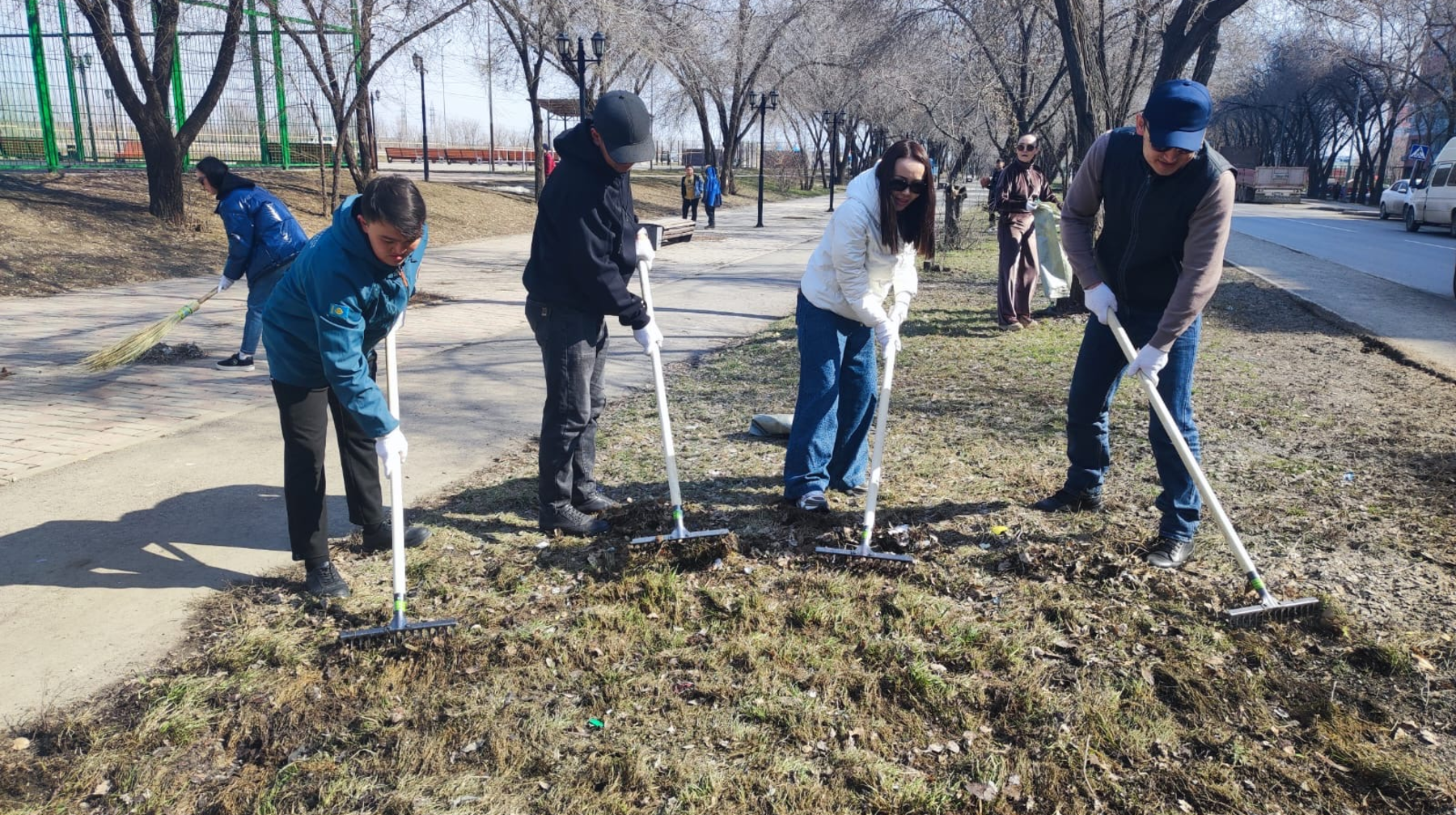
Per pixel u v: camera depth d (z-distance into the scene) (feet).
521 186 98.99
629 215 12.56
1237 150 162.50
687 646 10.19
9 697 9.18
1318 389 21.65
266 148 68.59
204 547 12.62
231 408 19.56
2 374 22.08
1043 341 27.84
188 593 11.35
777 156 186.19
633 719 8.87
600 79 80.33
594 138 11.69
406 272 11.09
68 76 60.39
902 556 11.75
